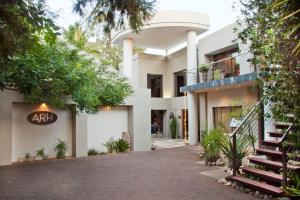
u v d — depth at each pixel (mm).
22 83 9727
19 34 5020
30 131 11430
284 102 5641
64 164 10188
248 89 13242
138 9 5391
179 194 6305
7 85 9812
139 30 5676
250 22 6336
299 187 5719
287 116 5746
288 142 5742
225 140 8367
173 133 21000
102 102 13188
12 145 10906
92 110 11953
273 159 7270
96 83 12758
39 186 7031
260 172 6719
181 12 16719
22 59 9211
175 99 21469
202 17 17062
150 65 22094
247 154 7848
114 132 14664
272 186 6152
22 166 9867
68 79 10211
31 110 11492
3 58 5832
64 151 11984
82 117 12570
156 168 9242
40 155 11492
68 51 11016
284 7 3969
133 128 15039
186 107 19391
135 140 15023
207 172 8531
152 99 21594
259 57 6227
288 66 5215
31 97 10117
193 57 17172
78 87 10656
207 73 15828
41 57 9711
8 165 10125
